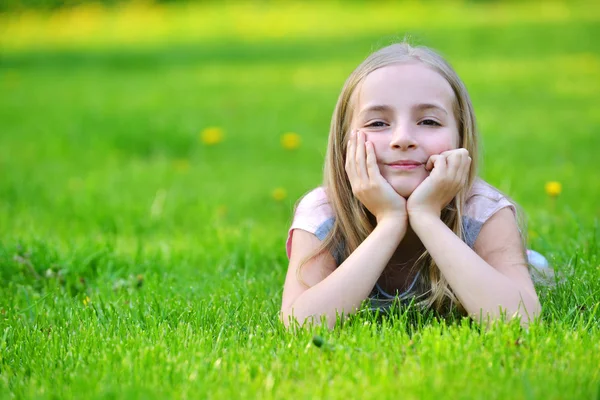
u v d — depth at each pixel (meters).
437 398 2.32
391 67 3.28
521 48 19.33
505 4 28.70
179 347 2.91
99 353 2.90
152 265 4.56
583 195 6.66
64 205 6.65
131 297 3.84
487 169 7.46
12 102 13.69
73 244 4.88
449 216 3.33
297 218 3.43
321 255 3.35
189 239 5.35
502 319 2.91
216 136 8.55
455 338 2.82
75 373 2.68
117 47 23.00
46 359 2.90
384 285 3.50
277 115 12.05
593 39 20.02
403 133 3.17
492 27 22.80
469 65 17.17
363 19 26.52
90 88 15.50
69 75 17.72
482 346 2.72
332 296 3.07
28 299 3.88
